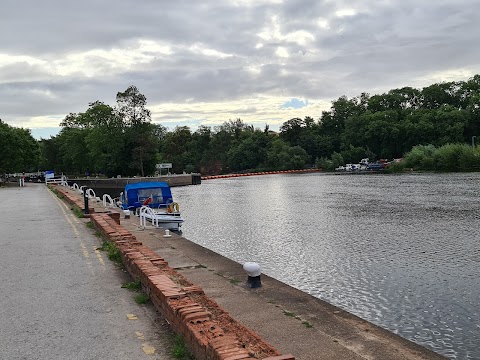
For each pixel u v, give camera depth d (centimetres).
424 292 1436
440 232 2500
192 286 727
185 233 2855
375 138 13825
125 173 9681
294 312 798
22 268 1041
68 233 1584
